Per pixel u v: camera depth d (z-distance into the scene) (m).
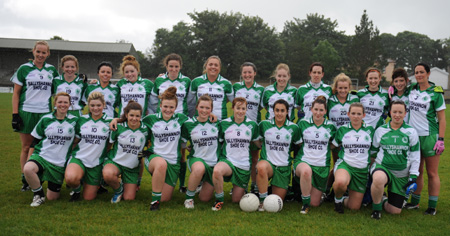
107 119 5.10
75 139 5.09
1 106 19.27
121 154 5.03
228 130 5.19
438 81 68.88
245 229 4.10
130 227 4.06
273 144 5.15
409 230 4.24
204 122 5.16
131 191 5.15
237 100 5.09
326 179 5.12
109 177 4.81
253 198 4.83
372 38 53.41
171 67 5.88
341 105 5.66
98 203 4.94
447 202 5.45
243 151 5.18
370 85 5.59
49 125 4.90
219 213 4.70
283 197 5.18
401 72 5.23
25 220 4.16
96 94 4.99
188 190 4.90
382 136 4.89
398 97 5.38
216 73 5.84
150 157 5.00
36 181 4.70
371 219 4.61
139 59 53.44
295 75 51.94
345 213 4.86
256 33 50.78
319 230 4.16
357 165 4.96
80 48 48.56
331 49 54.72
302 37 69.75
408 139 4.75
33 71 5.60
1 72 46.97
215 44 50.56
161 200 5.16
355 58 53.09
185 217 4.48
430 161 4.96
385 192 5.62
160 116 5.11
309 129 5.16
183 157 5.73
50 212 4.49
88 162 5.00
